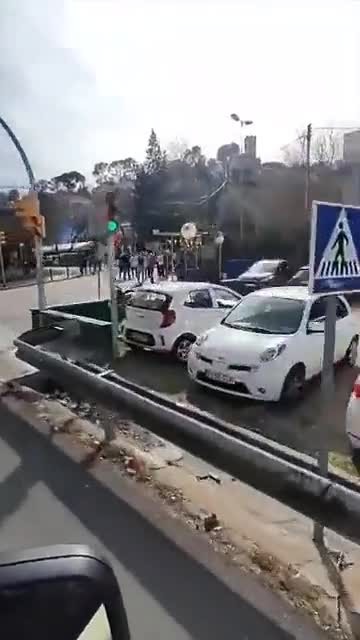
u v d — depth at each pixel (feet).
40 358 28.99
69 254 154.51
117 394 20.68
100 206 34.47
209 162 209.77
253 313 29.17
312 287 12.12
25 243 129.39
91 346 35.58
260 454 13.98
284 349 25.61
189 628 10.16
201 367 26.48
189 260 101.81
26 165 45.27
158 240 170.40
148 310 35.01
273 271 79.82
